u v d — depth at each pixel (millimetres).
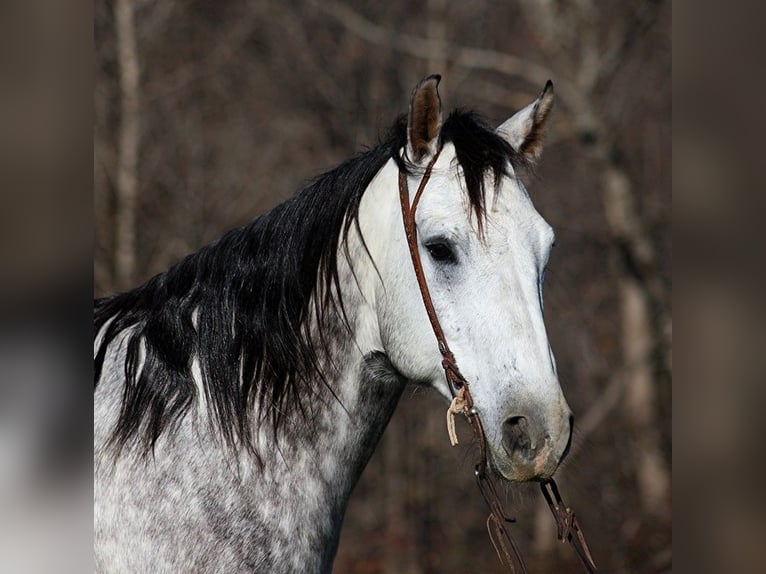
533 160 6480
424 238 5758
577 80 16562
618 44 17391
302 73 25047
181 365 5898
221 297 6031
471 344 5621
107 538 5645
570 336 23578
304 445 5996
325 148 24734
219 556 5680
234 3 26250
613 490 19484
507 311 5551
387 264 5980
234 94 26047
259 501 5812
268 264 6078
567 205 24141
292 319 6031
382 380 6301
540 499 19141
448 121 6125
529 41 24172
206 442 5801
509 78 23594
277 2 24641
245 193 24484
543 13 16625
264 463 5867
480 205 5641
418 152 5953
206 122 25578
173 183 23328
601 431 20703
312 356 6059
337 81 24406
